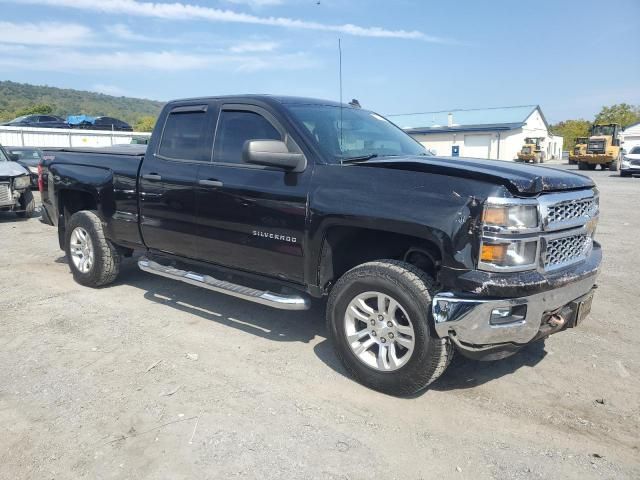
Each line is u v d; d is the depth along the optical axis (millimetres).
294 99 4430
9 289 5887
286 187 3879
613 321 4961
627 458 2912
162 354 4195
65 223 6250
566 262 3400
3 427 3162
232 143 4383
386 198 3367
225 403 3445
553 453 2951
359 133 4379
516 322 3102
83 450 2941
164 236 4898
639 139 45938
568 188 3348
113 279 5895
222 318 5020
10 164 11125
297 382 3736
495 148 46656
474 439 3080
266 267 4125
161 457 2883
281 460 2865
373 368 3547
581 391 3643
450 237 3086
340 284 3641
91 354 4188
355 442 3035
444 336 3154
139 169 5062
